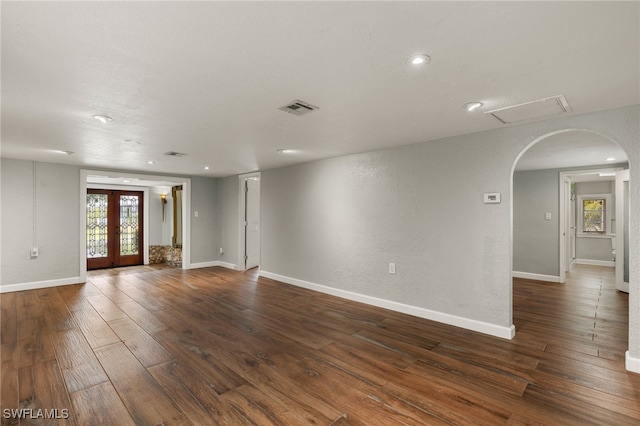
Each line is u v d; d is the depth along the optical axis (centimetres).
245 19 143
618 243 511
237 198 704
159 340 316
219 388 231
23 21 143
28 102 247
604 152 435
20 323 363
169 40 161
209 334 333
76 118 288
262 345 306
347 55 177
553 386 233
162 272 682
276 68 193
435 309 372
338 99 244
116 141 379
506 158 319
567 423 193
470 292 344
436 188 370
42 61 182
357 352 291
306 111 271
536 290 516
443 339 319
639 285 250
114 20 143
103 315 393
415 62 186
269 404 212
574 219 782
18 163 512
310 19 143
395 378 245
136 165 570
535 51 173
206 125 312
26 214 519
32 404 210
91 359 275
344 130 331
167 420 195
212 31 153
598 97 237
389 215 414
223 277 624
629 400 215
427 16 142
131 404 211
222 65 189
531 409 206
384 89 225
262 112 273
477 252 339
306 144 395
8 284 504
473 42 164
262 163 544
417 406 210
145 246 830
